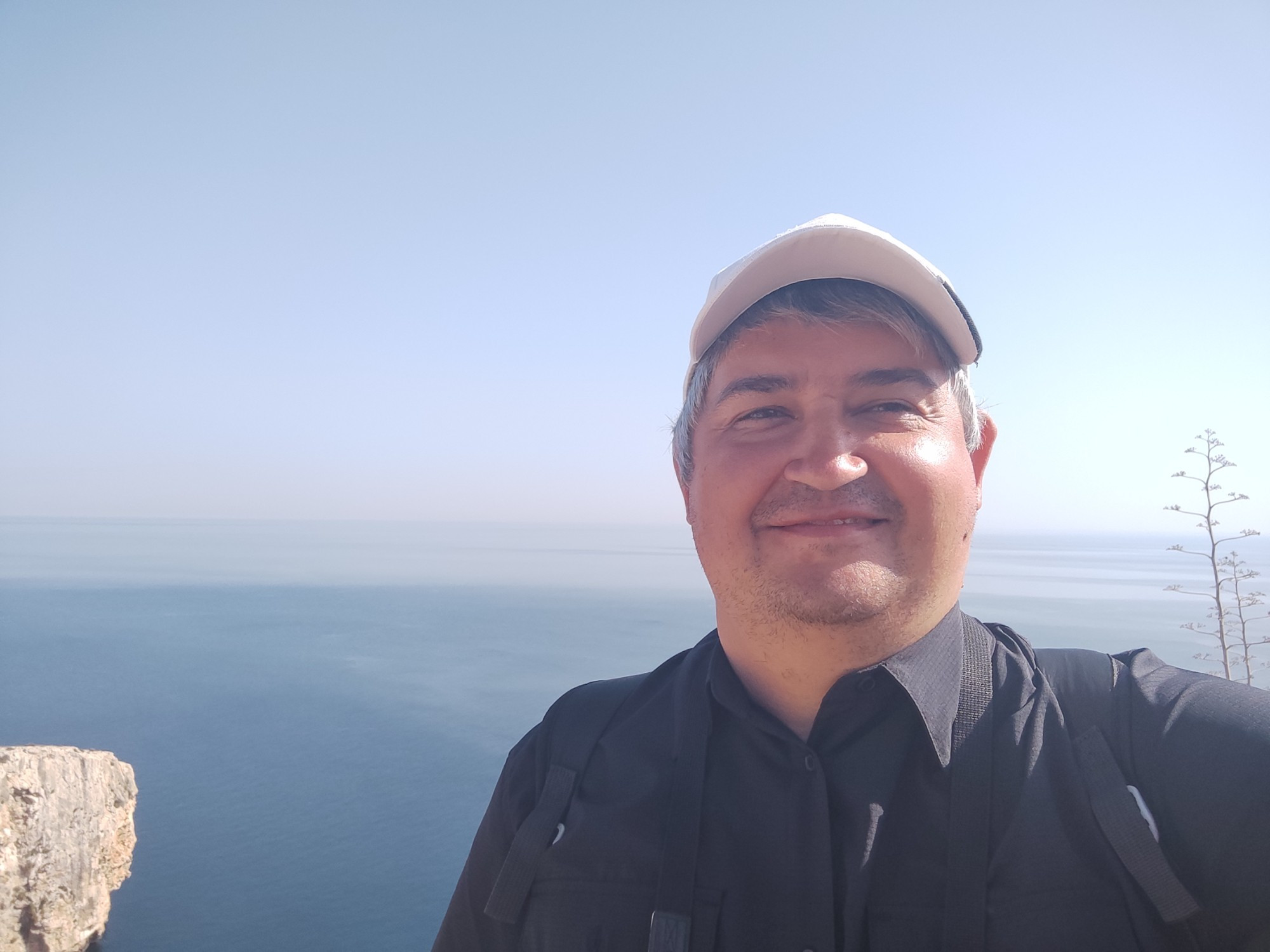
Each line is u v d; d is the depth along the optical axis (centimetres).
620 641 2723
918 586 49
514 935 52
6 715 1606
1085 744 47
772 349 52
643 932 48
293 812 1055
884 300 51
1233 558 138
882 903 46
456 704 1711
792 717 52
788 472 49
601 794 53
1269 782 43
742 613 51
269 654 2388
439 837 974
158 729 1506
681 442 59
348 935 714
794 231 52
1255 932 42
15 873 395
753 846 48
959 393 54
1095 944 43
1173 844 44
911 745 49
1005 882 45
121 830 462
